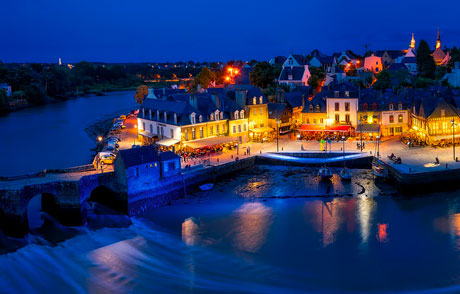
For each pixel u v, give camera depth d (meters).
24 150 112.00
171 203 71.62
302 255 53.47
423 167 76.00
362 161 86.62
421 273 48.97
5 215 59.12
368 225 61.12
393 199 70.50
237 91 102.81
